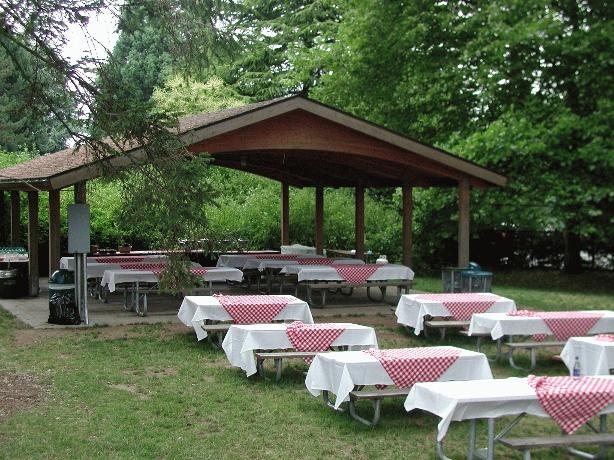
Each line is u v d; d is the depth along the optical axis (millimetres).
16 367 8477
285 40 32406
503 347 10328
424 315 10469
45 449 5676
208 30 8602
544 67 19453
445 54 21578
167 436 6066
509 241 23641
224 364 8859
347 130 13227
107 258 15992
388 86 22969
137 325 11531
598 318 9445
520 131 18625
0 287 15141
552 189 18281
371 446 5926
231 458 5566
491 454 5238
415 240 23031
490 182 14719
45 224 21547
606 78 18125
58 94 7988
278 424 6473
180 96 27000
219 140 12227
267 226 21656
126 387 7723
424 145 13672
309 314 9945
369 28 21891
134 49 34688
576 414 5371
